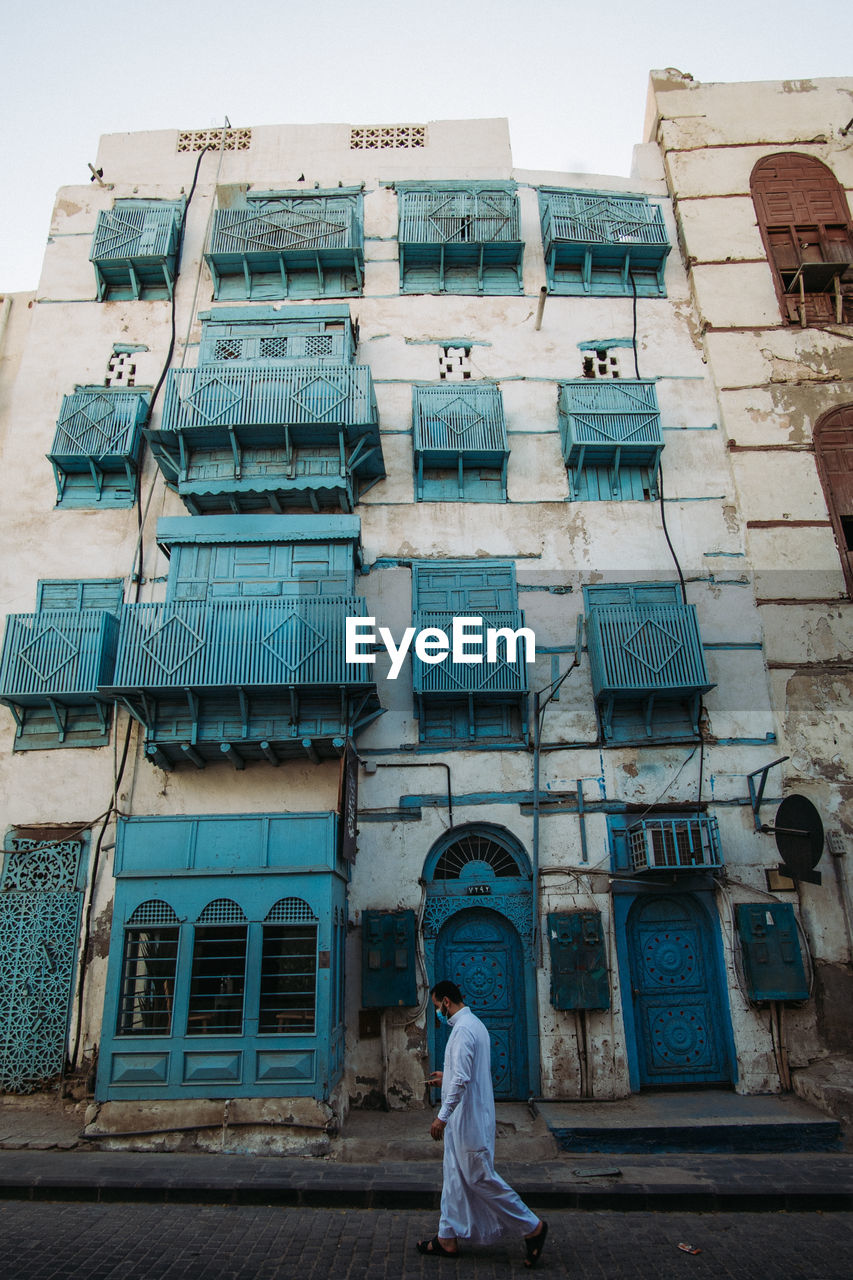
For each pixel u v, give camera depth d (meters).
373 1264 5.13
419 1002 9.65
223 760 10.53
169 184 14.34
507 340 13.20
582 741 10.80
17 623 10.68
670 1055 9.72
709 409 12.80
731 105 14.80
